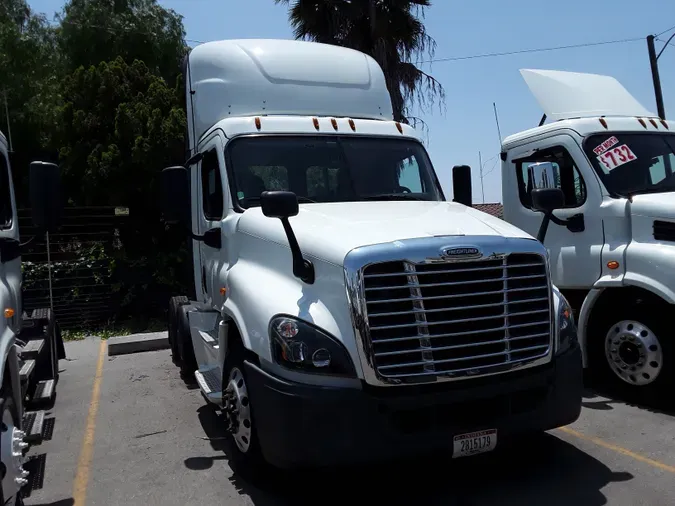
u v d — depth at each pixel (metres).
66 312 12.67
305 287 4.29
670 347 5.98
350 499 4.45
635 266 6.14
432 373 3.95
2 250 4.68
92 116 13.00
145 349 10.20
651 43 18.56
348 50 7.03
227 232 5.44
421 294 3.96
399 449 3.91
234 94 6.27
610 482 4.54
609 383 6.76
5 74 12.55
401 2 17.11
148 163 12.36
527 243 4.31
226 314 5.04
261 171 5.61
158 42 16.45
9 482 3.83
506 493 4.44
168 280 12.88
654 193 6.55
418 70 17.80
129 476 5.00
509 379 4.16
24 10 16.41
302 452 3.88
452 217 4.75
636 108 7.80
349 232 4.27
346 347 3.93
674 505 4.17
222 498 4.53
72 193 13.23
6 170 5.27
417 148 6.23
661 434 5.43
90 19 16.17
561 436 5.46
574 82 7.93
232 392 4.72
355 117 6.53
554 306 4.42
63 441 5.92
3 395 4.00
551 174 5.90
